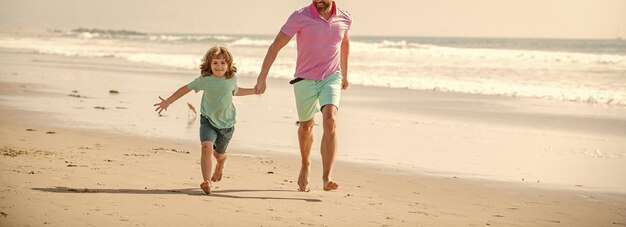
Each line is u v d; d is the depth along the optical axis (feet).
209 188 21.02
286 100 58.08
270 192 22.43
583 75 83.66
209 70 21.31
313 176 27.12
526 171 30.12
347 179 26.91
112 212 17.66
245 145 35.40
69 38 269.23
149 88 67.26
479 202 23.17
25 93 58.65
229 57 21.33
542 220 20.58
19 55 130.00
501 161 32.68
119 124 41.29
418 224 18.81
